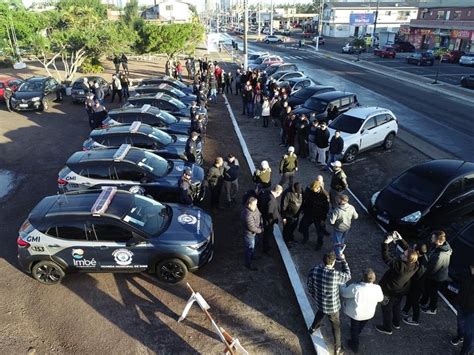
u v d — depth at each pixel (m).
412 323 6.81
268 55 39.28
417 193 9.63
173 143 12.59
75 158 10.19
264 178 9.71
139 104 17.02
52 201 8.13
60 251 7.48
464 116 20.73
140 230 7.54
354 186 12.41
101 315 6.99
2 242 9.03
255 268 8.27
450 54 42.72
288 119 14.74
